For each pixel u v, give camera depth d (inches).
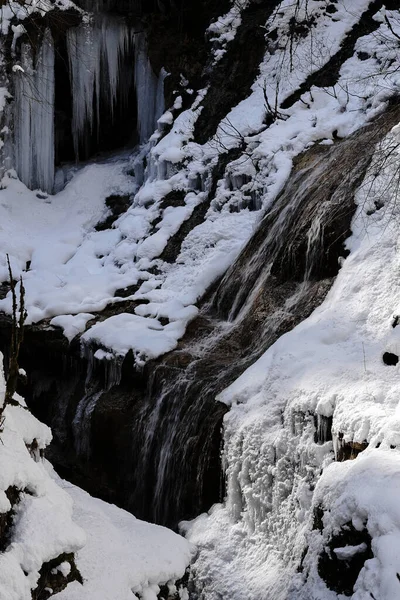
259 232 606.5
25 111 772.6
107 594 329.7
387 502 316.5
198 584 434.6
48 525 302.2
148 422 524.4
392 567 295.4
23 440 329.1
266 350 512.4
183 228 676.7
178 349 553.9
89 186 785.6
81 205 773.9
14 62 762.8
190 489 482.6
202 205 692.1
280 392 450.6
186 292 613.6
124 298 625.3
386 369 422.0
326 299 518.0
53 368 598.5
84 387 577.6
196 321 583.2
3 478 295.9
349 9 754.8
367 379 420.2
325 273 537.0
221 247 637.3
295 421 430.3
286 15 756.0
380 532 310.0
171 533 392.5
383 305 472.7
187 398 507.2
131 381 550.3
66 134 837.2
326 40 734.5
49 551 298.4
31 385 602.5
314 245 546.9
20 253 715.4
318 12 754.8
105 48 794.8
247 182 668.7
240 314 574.2
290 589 357.4
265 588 405.1
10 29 761.6
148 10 804.0
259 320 547.5
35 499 306.8
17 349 313.3
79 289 634.2
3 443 307.9
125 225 709.9
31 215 761.6
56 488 320.8
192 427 492.1
